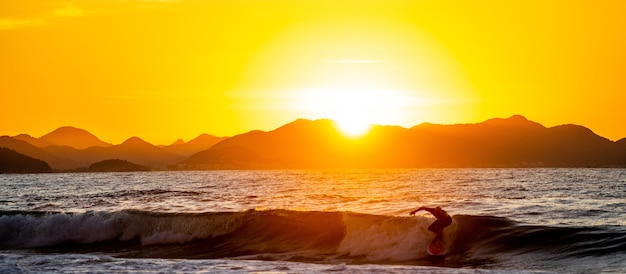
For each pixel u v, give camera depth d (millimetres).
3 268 21797
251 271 21219
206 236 31344
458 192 70438
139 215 33125
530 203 46094
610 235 24641
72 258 24469
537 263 22812
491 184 99062
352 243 27516
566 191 70750
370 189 84812
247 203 53000
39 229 33781
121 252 29953
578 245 24250
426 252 25422
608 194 61875
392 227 27016
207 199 60656
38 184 153750
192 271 21312
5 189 116250
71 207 52750
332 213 29953
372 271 20781
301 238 29141
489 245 25672
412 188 85438
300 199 57031
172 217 32531
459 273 20312
